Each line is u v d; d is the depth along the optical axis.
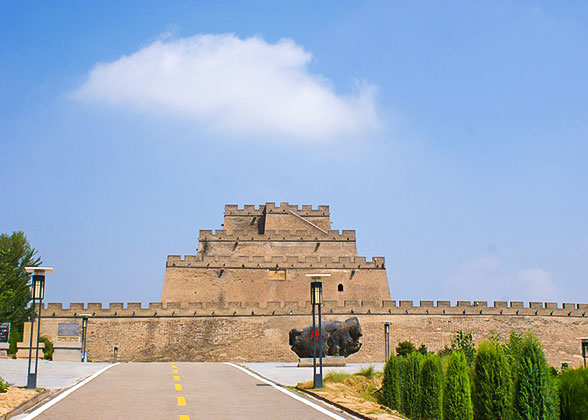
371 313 80.81
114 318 77.94
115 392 32.19
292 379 41.00
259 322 79.50
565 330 82.75
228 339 78.69
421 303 81.88
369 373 41.25
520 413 24.36
